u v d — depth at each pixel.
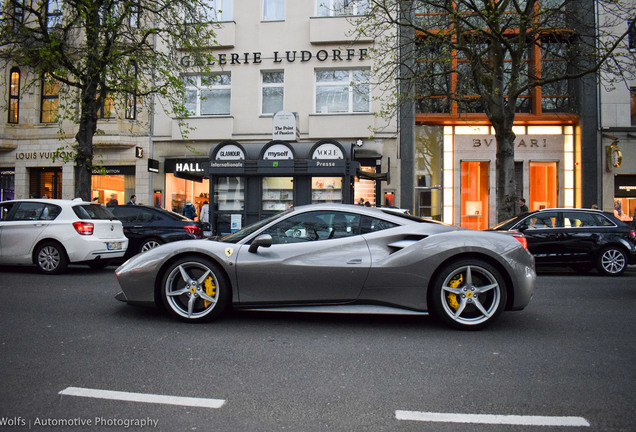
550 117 16.95
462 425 2.50
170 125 17.73
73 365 3.45
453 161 17.20
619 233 9.70
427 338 4.34
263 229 4.88
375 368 3.46
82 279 8.11
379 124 16.75
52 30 12.47
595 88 16.70
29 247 8.64
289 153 12.41
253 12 17.61
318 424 2.50
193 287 4.78
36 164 18.17
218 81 17.86
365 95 17.12
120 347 3.93
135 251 10.95
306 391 2.98
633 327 4.84
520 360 3.68
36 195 18.55
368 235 4.76
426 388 3.05
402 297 4.60
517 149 17.23
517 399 2.87
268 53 17.48
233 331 4.52
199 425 2.48
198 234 11.37
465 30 11.88
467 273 4.57
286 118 15.14
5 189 18.56
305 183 12.58
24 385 3.03
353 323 4.92
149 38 17.48
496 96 11.88
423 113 17.31
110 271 9.44
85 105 11.84
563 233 9.73
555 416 2.61
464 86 12.96
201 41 12.64
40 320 4.91
